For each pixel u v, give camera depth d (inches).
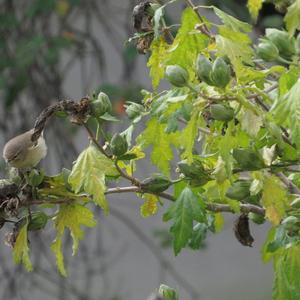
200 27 227.0
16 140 309.0
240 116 211.5
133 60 566.3
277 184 223.0
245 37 219.6
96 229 678.5
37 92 566.3
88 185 227.5
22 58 538.9
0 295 600.1
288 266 229.3
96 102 228.7
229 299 749.3
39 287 582.2
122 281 703.1
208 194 237.0
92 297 627.8
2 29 554.9
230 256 766.5
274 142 220.5
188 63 231.1
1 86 542.6
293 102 201.2
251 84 219.5
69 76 696.4
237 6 507.5
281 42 217.3
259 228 697.6
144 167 489.4
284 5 239.1
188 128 213.8
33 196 240.1
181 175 243.3
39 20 561.3
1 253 588.7
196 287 755.4
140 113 245.4
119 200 677.9
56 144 560.4
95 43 582.9
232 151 221.1
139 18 245.8
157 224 737.0
